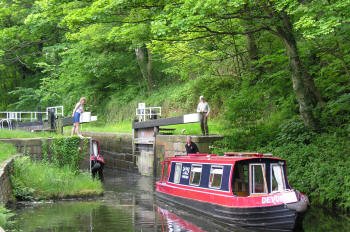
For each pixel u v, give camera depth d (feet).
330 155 52.80
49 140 63.41
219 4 46.21
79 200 53.83
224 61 88.74
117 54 119.65
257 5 53.83
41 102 135.74
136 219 44.04
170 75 112.27
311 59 64.80
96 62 117.91
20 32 112.68
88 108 125.29
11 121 117.29
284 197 41.47
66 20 56.54
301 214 40.19
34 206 49.01
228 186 44.78
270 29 57.67
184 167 53.72
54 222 41.52
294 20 57.98
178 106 99.76
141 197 58.23
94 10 53.78
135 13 56.70
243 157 45.16
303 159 54.13
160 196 57.11
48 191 53.11
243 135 66.13
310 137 57.36
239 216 42.45
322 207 48.60
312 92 61.11
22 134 70.64
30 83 145.89
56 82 127.13
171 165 56.65
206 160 49.52
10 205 48.67
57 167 61.16
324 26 40.37
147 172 84.58
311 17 41.68
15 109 143.13
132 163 90.53
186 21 47.60
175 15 49.32
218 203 45.39
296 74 58.08
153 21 51.31
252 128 66.03
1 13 111.96
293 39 57.26
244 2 46.91
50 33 118.11
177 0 51.49
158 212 48.44
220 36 73.92
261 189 43.70
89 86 126.21
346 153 52.01
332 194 47.80
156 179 78.38
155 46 62.95
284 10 49.93
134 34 57.77
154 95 109.29
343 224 41.65
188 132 80.23
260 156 44.93
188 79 103.14
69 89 130.93
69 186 55.21
